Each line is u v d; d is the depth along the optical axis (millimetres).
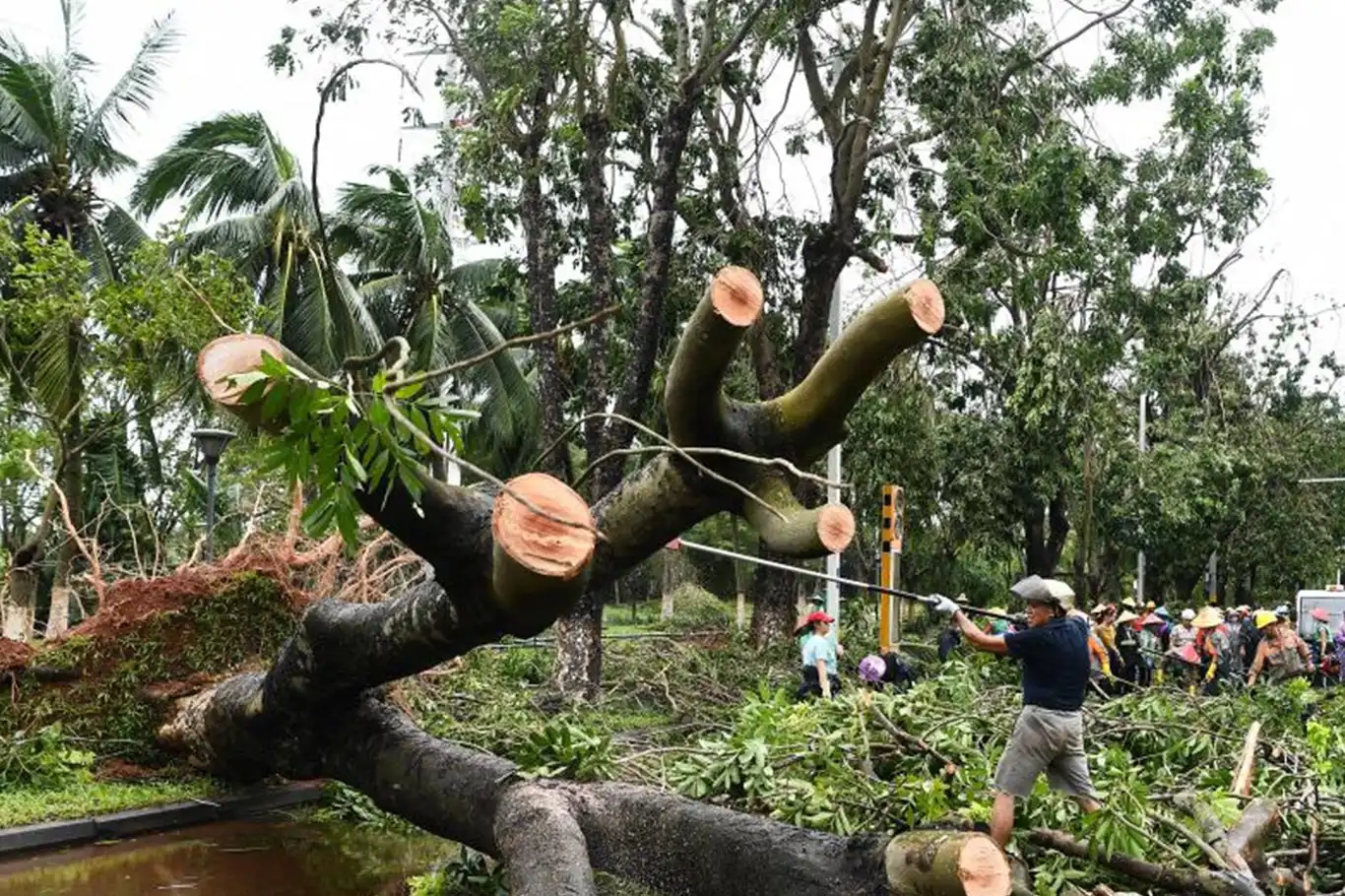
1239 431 30438
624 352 18969
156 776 10516
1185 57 18500
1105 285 17891
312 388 4504
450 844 9547
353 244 23250
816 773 7512
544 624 5613
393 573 13180
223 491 24797
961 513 24125
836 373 5543
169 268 15586
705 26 15109
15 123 18922
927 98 18062
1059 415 18344
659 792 6816
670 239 15336
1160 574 35094
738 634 19281
